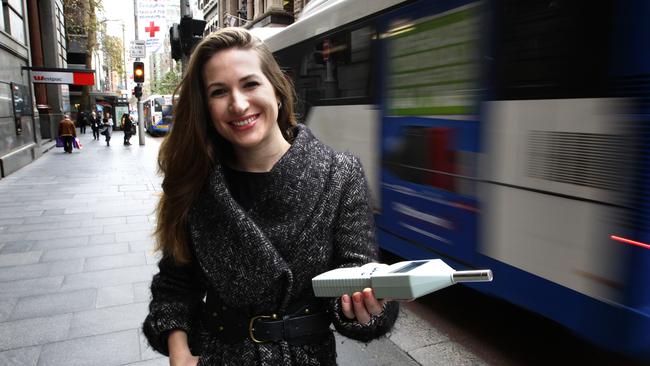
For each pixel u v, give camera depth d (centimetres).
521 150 307
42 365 323
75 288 462
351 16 522
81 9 3625
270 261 118
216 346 129
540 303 296
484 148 338
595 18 260
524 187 305
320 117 602
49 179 1229
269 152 131
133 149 2230
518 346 366
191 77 128
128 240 636
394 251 456
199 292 145
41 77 1672
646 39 237
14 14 1527
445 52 378
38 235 661
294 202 122
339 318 124
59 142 2144
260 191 126
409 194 429
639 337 242
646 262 238
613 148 251
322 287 110
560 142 280
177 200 131
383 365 331
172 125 134
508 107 317
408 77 426
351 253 126
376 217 486
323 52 588
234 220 121
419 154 413
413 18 418
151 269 518
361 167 135
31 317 396
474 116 348
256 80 125
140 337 362
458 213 366
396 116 446
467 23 354
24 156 1508
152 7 2291
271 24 3139
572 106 273
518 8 310
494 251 331
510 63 315
